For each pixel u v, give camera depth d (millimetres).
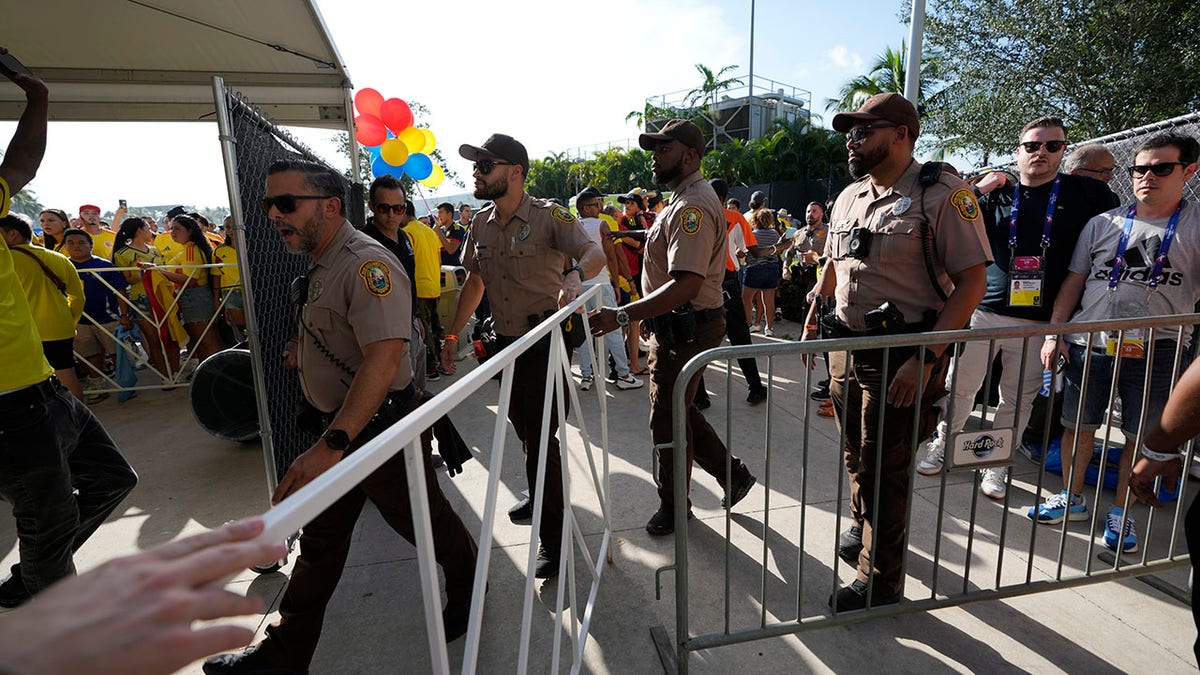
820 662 1934
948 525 2736
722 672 1900
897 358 1969
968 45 11320
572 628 1769
